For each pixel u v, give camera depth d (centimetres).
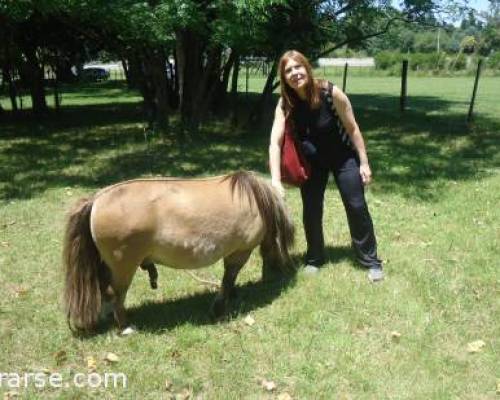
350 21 1486
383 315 461
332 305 477
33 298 494
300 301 485
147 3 1049
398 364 394
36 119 1769
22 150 1177
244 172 448
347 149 515
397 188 841
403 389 368
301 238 639
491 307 474
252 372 386
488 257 577
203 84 1319
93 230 398
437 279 526
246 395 364
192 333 431
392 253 594
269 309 471
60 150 1174
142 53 1304
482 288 510
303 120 494
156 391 370
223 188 434
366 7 1401
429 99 2375
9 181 898
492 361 397
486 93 2644
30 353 411
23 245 615
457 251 598
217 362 398
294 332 436
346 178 516
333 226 676
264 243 475
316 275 539
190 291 514
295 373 385
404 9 1468
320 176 530
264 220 451
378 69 4988
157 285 510
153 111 1555
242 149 1159
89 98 2769
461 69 4575
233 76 1612
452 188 841
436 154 1112
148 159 1065
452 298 488
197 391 369
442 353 409
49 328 443
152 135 1337
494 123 1526
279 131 492
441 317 459
